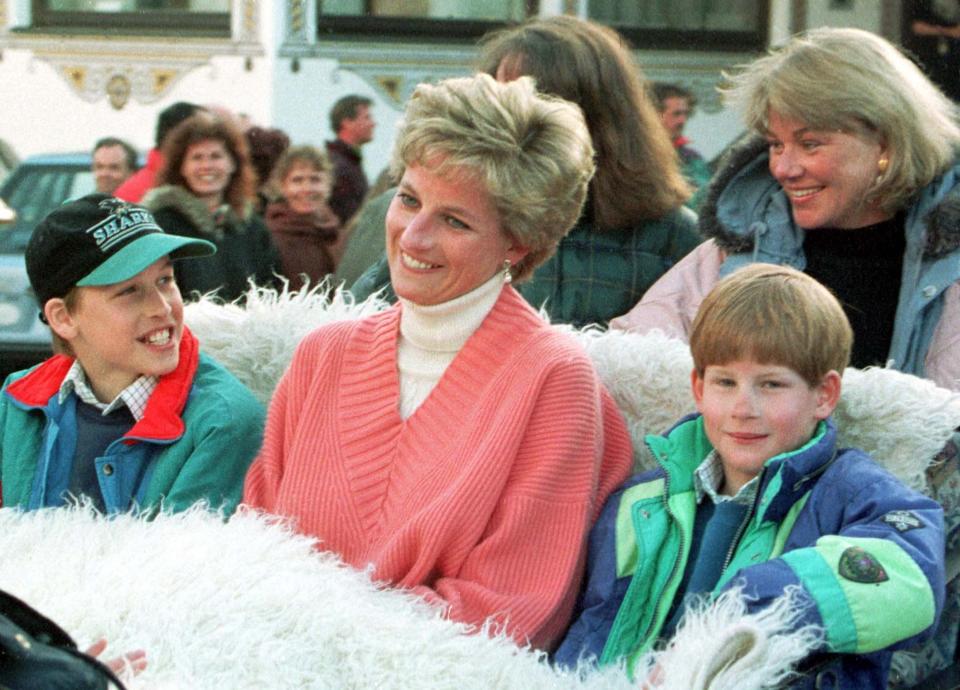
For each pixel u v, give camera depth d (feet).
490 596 18.69
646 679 17.28
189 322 23.16
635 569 19.26
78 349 21.38
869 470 18.75
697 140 47.96
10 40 53.57
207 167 36.40
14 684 13.80
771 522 18.85
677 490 19.51
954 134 22.40
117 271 20.62
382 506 19.70
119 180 48.39
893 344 22.31
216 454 21.07
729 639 16.60
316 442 20.30
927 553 17.63
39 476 21.40
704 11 52.26
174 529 18.60
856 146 21.97
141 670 16.37
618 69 24.61
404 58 51.98
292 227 38.70
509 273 20.31
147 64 53.42
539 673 17.57
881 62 22.07
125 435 21.17
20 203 49.21
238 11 52.06
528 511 19.04
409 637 17.46
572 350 19.79
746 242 23.31
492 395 19.58
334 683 17.10
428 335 20.10
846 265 22.98
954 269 21.85
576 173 19.65
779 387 18.67
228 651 16.79
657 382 21.20
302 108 51.37
